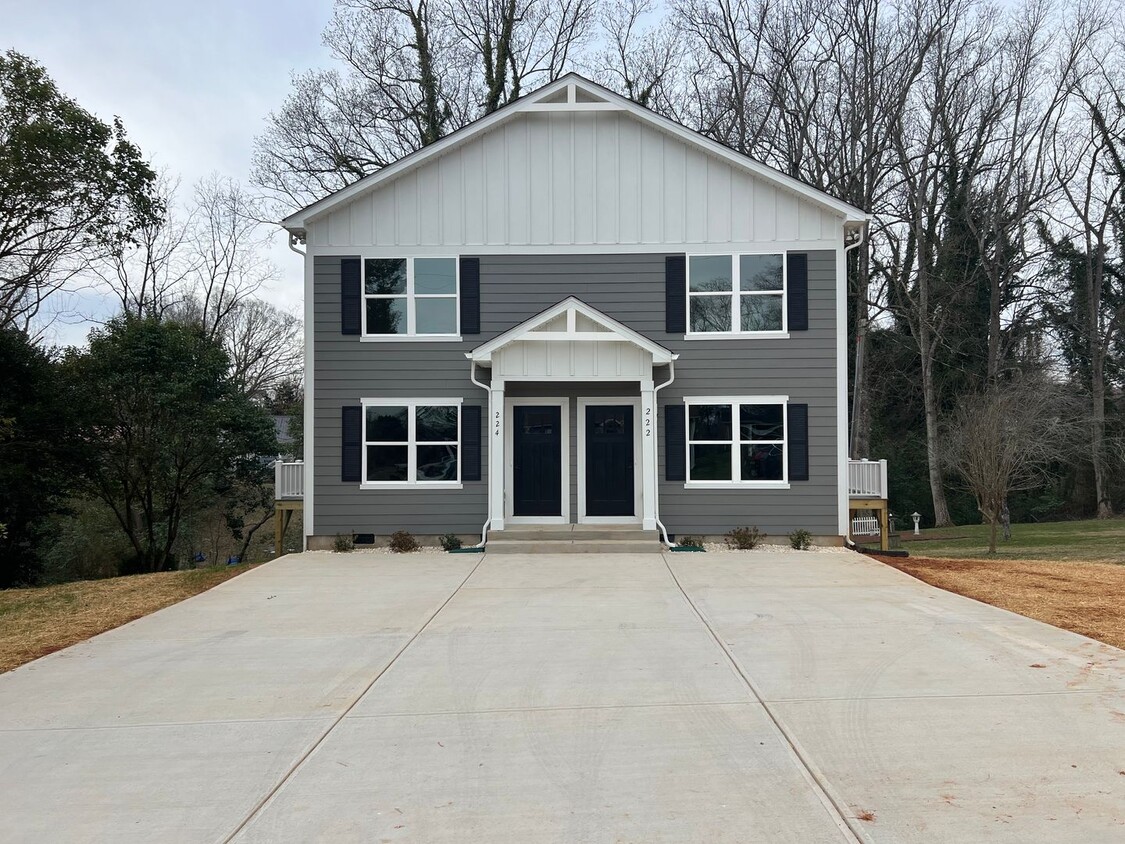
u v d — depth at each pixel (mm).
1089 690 6941
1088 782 5113
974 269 34625
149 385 20094
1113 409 35406
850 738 5930
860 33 31234
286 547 32750
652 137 16906
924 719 6297
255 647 9023
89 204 21141
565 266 16938
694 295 16844
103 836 4688
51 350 21703
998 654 8125
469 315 16875
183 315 40219
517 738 6094
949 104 32031
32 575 22281
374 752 5871
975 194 33906
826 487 16594
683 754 5703
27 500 20047
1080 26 32188
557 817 4785
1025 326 35312
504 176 16953
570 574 13352
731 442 16688
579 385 17016
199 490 24078
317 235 17000
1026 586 11797
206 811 4980
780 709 6602
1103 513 33750
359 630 9742
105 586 13250
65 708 7000
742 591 11766
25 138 19281
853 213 16484
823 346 16656
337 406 16875
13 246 21109
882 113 31281
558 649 8688
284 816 4887
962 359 34750
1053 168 33625
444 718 6574
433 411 16938
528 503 16969
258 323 42656
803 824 4625
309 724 6496
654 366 16594
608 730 6223
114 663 8461
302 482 17656
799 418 16609
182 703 7094
